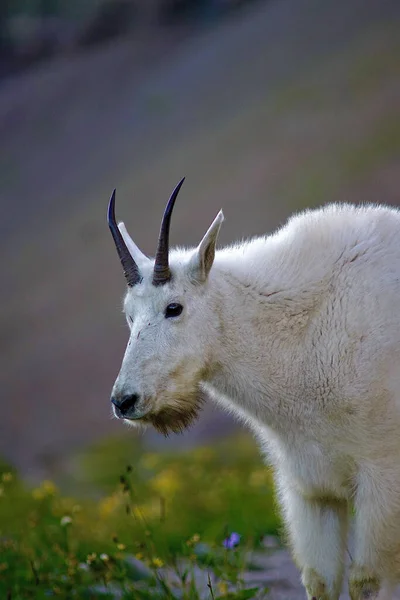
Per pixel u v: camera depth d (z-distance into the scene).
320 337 18.08
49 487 28.16
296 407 18.14
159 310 18.55
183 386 18.58
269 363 18.30
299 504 18.69
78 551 23.30
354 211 19.23
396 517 17.66
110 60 162.88
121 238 19.19
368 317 17.89
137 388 18.23
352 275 18.27
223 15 165.12
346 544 18.75
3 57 178.00
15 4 186.38
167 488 30.45
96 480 44.78
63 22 182.25
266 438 19.36
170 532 24.88
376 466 17.73
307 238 18.86
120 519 27.20
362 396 17.66
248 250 19.42
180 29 165.50
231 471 36.12
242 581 20.03
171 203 18.45
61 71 167.88
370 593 17.64
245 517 26.03
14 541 24.03
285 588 21.08
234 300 18.66
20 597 20.48
